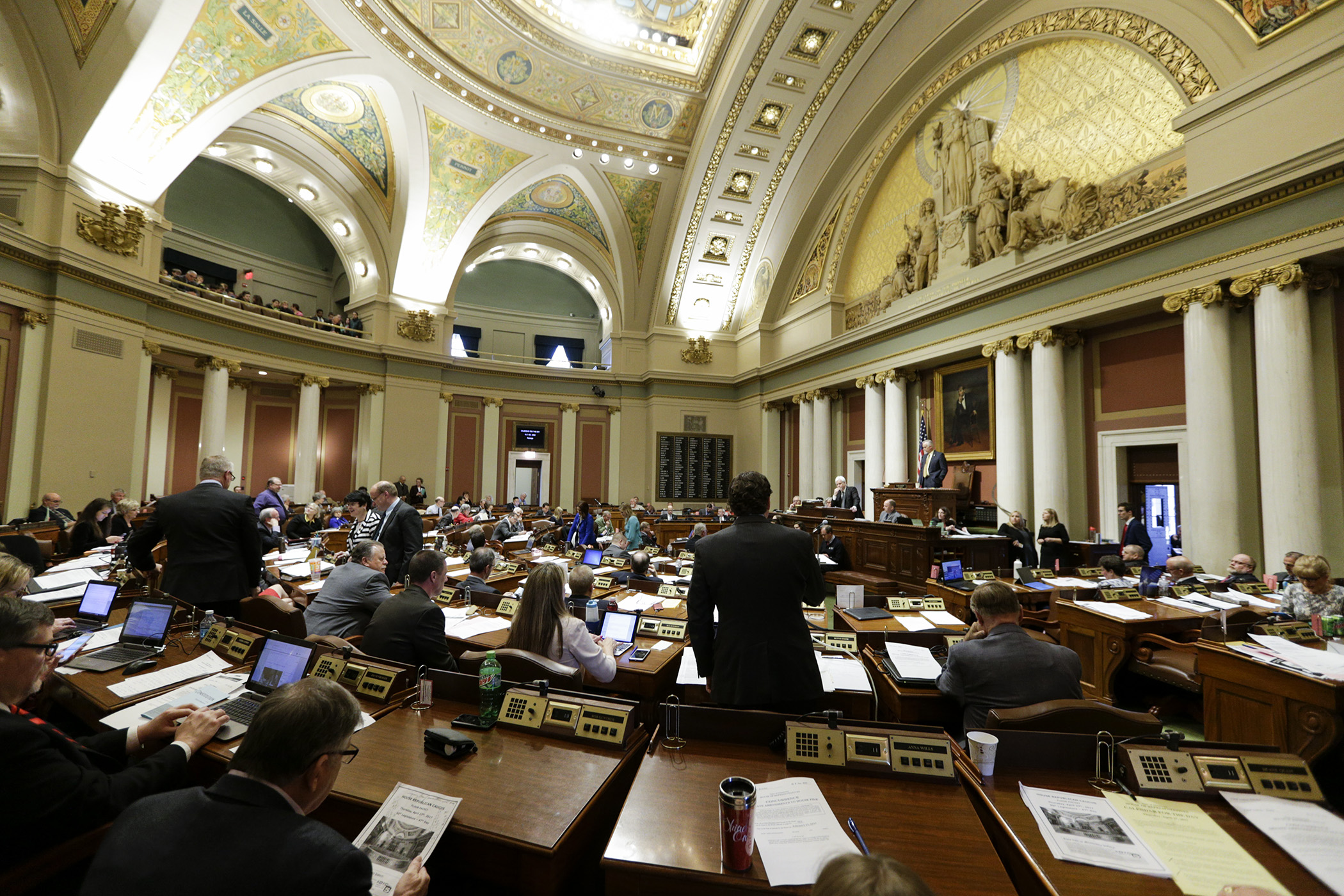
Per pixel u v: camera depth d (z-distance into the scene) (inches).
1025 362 362.9
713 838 60.7
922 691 110.9
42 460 343.9
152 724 81.7
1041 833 61.7
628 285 697.0
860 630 146.3
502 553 304.8
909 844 59.7
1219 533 253.8
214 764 82.8
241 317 496.4
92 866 44.3
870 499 487.5
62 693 104.1
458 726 86.8
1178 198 284.7
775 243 626.5
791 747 75.4
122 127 371.6
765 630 89.7
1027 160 367.6
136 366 402.6
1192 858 57.3
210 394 480.1
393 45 440.8
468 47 465.4
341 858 45.7
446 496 652.7
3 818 61.9
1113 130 317.1
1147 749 70.6
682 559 272.5
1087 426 336.5
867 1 422.0
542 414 710.5
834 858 34.2
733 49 484.1
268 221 657.0
